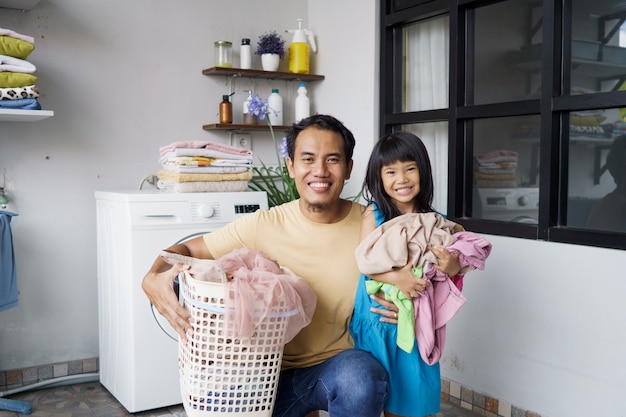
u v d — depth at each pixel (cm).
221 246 186
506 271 259
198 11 344
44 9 303
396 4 318
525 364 253
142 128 331
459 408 281
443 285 172
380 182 182
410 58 314
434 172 305
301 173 174
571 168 240
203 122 349
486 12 271
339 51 352
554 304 240
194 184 287
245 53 348
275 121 358
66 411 277
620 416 219
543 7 239
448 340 290
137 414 272
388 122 321
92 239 321
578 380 233
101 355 307
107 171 323
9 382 303
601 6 225
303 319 158
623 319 217
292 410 182
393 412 174
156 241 268
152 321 269
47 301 311
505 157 266
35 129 304
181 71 341
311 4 376
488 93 273
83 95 315
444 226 174
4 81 262
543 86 240
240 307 147
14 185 300
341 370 163
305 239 182
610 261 220
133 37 326
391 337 172
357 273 181
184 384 163
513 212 264
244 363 155
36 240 307
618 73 221
